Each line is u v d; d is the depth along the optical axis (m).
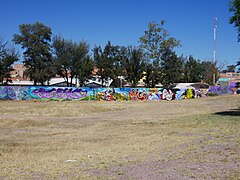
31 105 34.56
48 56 71.62
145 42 64.56
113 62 68.19
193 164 7.91
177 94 49.88
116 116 25.08
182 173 7.05
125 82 69.75
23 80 83.88
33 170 7.75
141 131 15.74
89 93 45.31
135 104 37.88
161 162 8.29
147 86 66.06
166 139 12.47
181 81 84.75
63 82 75.00
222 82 81.88
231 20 20.19
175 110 29.45
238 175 6.71
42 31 72.12
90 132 16.22
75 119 22.75
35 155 10.21
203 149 9.86
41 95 42.97
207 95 54.16
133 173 7.20
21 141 13.50
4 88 42.19
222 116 20.94
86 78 69.06
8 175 7.27
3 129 17.75
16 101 40.72
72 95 44.41
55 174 7.28
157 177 6.79
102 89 45.88
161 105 36.44
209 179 6.53
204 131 14.27
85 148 11.41
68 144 12.48
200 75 86.25
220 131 13.91
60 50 69.00
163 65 65.94
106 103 38.69
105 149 10.85
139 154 9.56
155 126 17.48
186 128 15.71
